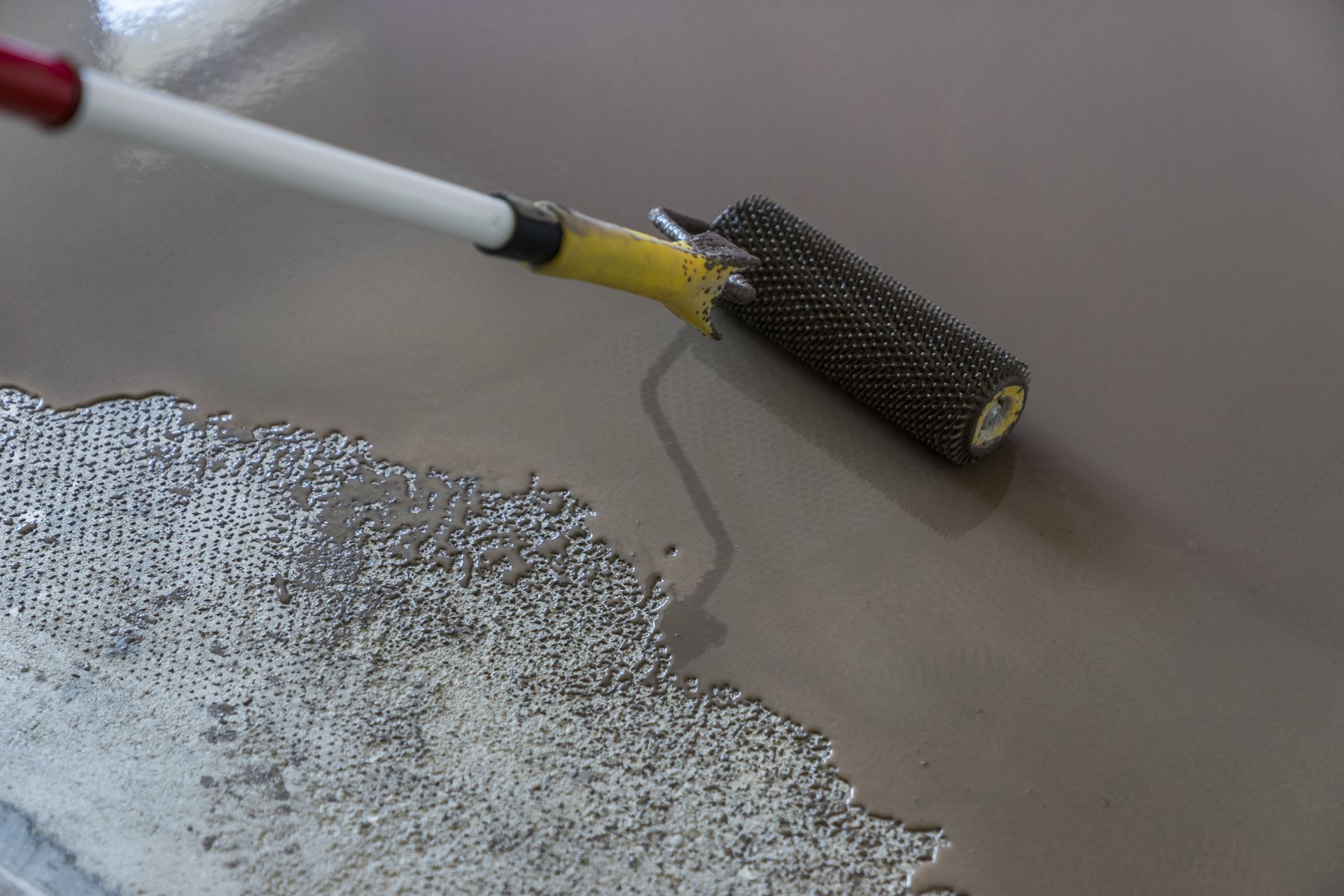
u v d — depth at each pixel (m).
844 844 1.15
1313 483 1.53
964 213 1.86
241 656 1.24
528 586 1.34
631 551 1.39
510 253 1.01
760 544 1.41
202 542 1.35
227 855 1.08
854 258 1.55
